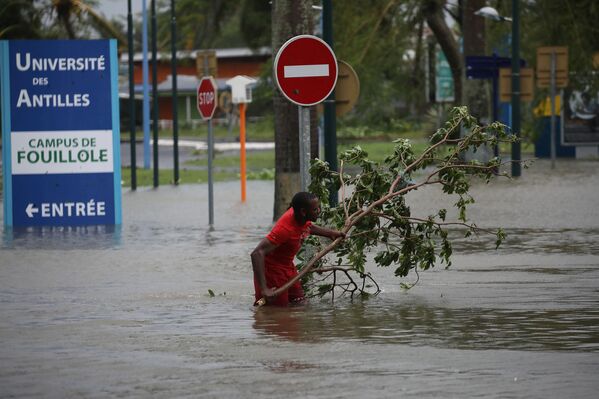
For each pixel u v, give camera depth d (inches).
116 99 1764.3
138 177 3149.6
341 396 559.8
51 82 1753.2
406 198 2128.4
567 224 1595.7
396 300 909.2
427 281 1026.7
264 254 884.6
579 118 3671.3
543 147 3703.3
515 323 777.6
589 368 622.2
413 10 3395.7
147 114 3745.1
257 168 3521.2
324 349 685.9
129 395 569.9
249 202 2155.5
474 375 605.6
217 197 2311.8
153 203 2182.6
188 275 1104.2
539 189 2294.5
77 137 1755.7
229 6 5049.2
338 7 3344.0
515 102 2753.4
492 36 3467.0
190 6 5078.7
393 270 1111.0
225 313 848.9
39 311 871.1
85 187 1755.7
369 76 3368.6
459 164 984.3
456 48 3695.9
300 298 914.1
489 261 1179.3
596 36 3346.5
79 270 1156.5
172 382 597.6
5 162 1747.0
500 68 2910.9
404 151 991.0
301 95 1059.9
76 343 721.6
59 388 588.1
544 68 3043.8
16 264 1217.4
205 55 2534.5
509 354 663.1
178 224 1716.3
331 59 1058.7
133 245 1413.6
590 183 2453.2
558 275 1058.1
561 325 767.1
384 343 704.4
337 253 987.3
